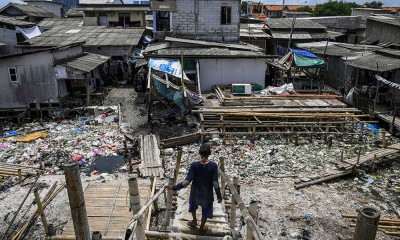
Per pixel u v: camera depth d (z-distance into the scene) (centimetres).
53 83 2292
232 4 2856
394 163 1686
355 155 1714
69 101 2408
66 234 991
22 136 1894
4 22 3088
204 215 665
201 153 652
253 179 1456
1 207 1218
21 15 4356
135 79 2809
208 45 2742
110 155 1667
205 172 655
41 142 1817
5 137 1886
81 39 3353
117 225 1020
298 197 1309
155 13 3075
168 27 3106
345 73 2794
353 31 4359
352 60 2603
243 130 1995
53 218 1155
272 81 3023
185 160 1609
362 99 2306
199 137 1842
